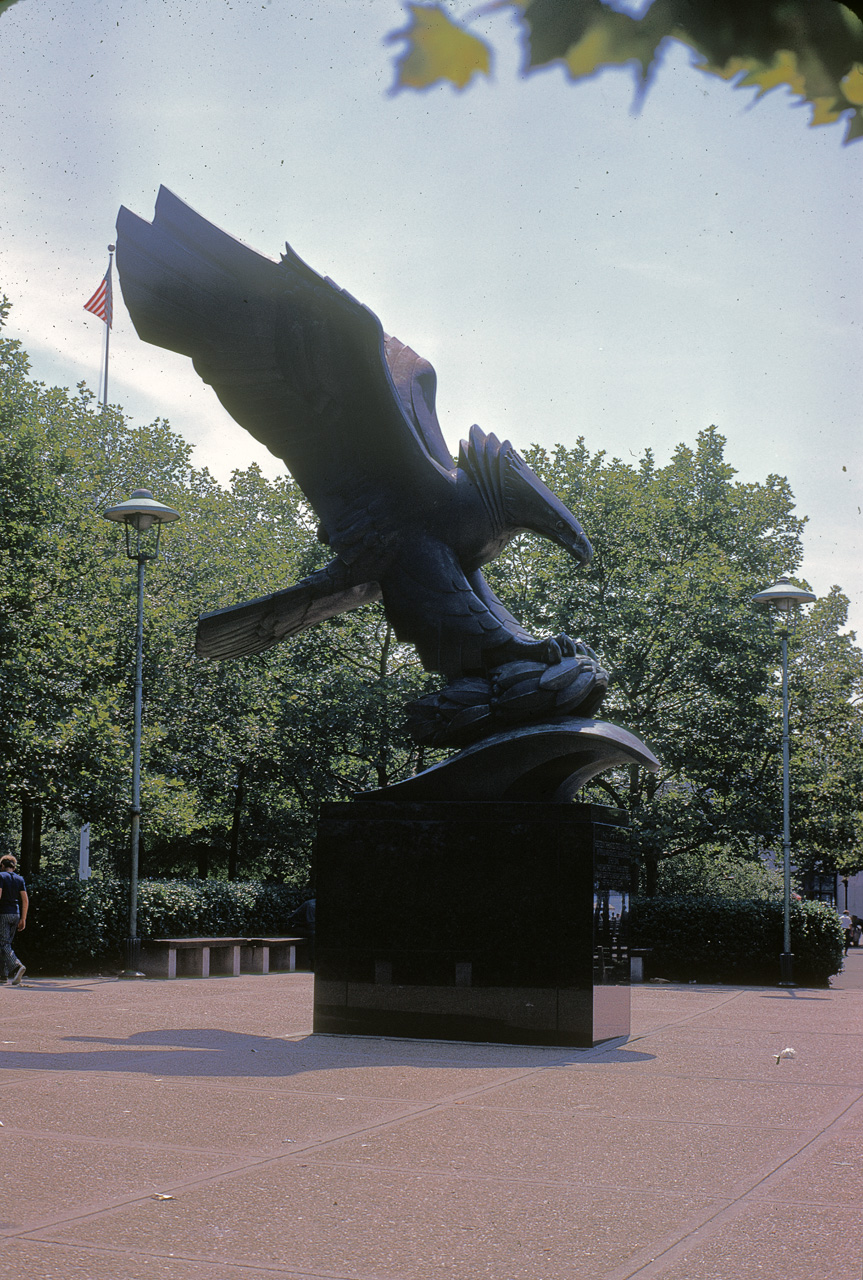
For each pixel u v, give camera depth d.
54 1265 4.14
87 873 31.73
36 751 20.72
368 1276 4.11
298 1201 5.07
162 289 11.48
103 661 22.55
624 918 11.23
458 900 10.61
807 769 26.69
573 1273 4.15
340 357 11.18
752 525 31.28
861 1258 4.32
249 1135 6.39
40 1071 8.41
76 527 24.89
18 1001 13.70
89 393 35.28
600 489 27.55
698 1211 4.98
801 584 30.91
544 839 10.45
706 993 17.80
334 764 31.55
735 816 25.36
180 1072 8.41
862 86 1.88
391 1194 5.21
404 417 11.37
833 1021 12.94
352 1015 10.73
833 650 30.45
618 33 1.82
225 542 32.47
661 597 26.38
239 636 12.10
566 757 11.07
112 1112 6.96
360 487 11.80
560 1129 6.65
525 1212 4.95
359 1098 7.52
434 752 29.19
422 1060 9.20
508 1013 10.33
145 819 23.47
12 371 25.23
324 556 31.09
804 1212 4.97
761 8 1.81
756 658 26.25
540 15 1.80
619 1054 9.77
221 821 33.25
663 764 26.16
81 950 19.64
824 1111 7.28
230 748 28.52
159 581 28.70
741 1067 9.09
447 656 11.60
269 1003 13.72
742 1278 4.09
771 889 46.97
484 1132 6.55
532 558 27.33
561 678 11.16
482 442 11.94
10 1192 5.14
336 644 30.88
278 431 11.80
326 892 10.99
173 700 27.78
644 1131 6.62
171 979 18.45
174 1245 4.42
